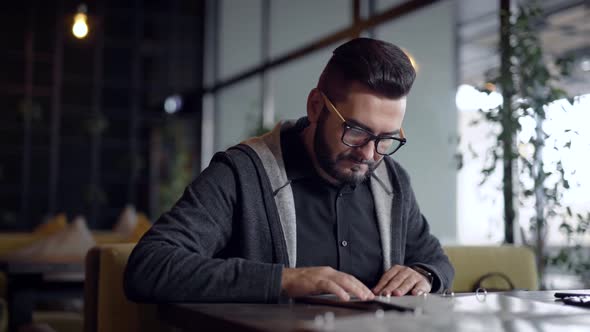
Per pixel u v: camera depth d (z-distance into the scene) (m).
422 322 0.88
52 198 7.64
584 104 2.84
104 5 8.01
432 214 6.21
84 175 7.85
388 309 1.03
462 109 6.10
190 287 1.19
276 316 1.00
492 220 3.06
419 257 1.66
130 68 8.10
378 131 1.33
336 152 1.36
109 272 1.67
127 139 8.05
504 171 2.96
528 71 3.00
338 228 1.51
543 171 2.85
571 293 1.30
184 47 8.28
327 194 1.52
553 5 5.10
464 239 6.18
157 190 7.94
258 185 1.47
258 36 7.02
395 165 1.66
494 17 5.86
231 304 1.16
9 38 7.62
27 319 2.66
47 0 7.77
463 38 6.17
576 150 2.81
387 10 4.77
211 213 1.40
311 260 1.48
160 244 1.27
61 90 7.81
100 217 7.88
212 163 1.49
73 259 2.89
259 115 6.96
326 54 5.83
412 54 6.02
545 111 2.88
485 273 2.30
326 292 1.16
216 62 7.99
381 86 1.30
